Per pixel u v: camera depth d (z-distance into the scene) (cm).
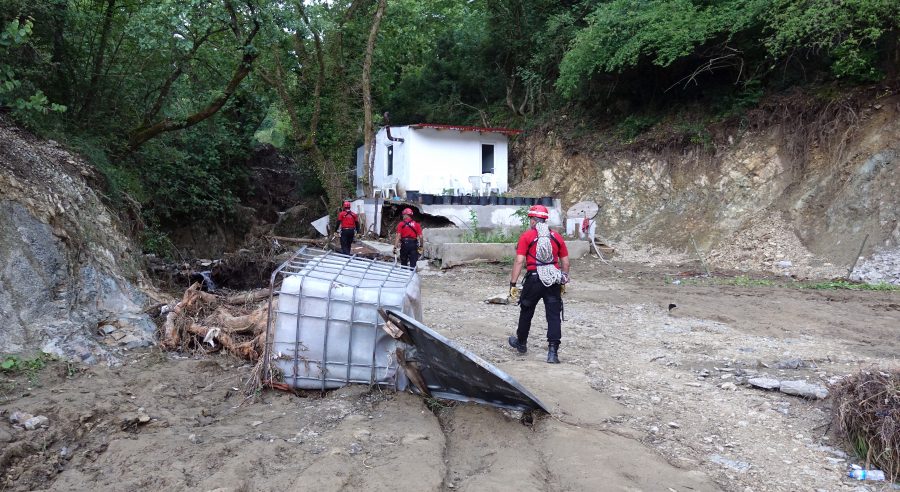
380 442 423
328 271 563
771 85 1864
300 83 2520
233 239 2320
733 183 1839
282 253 1612
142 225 1124
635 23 1934
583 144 2347
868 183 1500
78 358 554
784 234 1605
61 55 1073
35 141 827
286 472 373
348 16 2386
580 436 446
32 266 603
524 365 641
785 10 1598
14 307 564
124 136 1301
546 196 2166
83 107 1152
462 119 3045
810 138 1703
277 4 1250
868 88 1614
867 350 734
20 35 770
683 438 468
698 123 2006
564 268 683
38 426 419
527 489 361
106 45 1213
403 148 2384
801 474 413
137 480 359
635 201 2091
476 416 482
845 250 1447
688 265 1653
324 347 518
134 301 718
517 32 2688
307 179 2881
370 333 517
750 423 499
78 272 662
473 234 1825
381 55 2666
